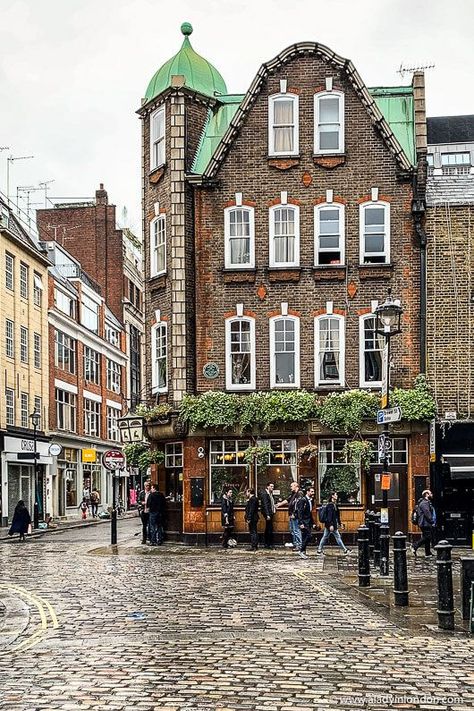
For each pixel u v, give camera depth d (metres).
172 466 30.70
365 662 9.70
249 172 30.19
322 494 28.81
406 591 14.09
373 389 29.12
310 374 29.52
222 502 27.77
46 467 51.34
